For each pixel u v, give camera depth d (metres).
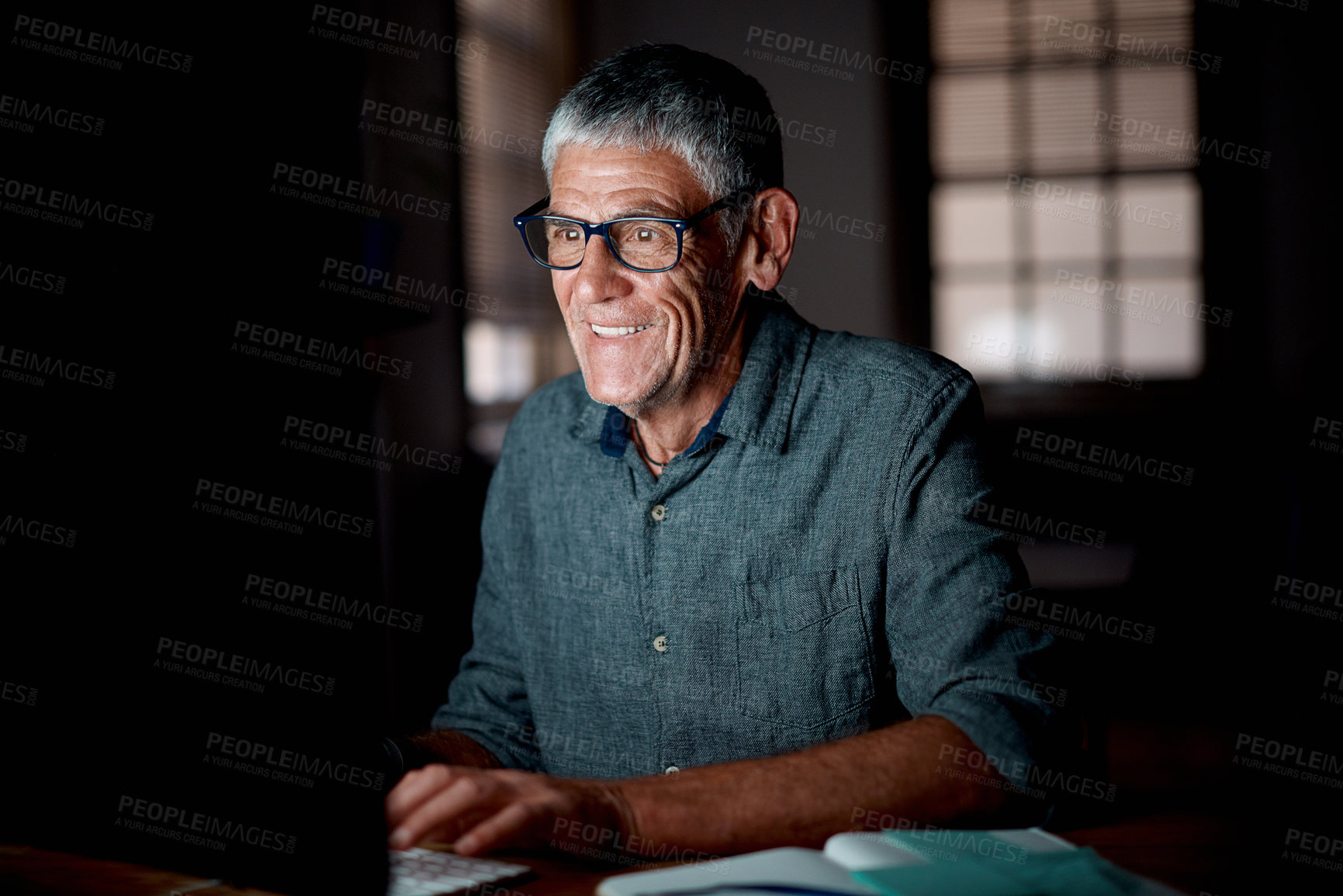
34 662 1.41
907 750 0.88
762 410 1.16
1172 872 0.78
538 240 1.14
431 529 2.67
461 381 2.85
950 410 1.13
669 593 1.18
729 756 1.19
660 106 1.07
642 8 4.07
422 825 0.81
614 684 1.23
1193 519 3.35
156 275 1.66
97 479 1.53
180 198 1.72
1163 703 2.38
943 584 1.05
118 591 1.53
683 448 1.21
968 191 4.00
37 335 1.48
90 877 0.81
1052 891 0.68
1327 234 3.84
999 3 3.93
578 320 1.13
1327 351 3.83
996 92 3.96
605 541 1.23
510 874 0.78
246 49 1.90
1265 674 2.07
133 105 1.62
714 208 1.11
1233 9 3.83
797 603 1.15
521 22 3.46
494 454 2.92
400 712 2.40
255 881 0.78
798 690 1.16
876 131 4.02
